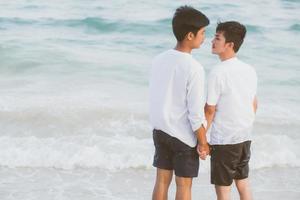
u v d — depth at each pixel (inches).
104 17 629.0
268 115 326.0
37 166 245.9
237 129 159.6
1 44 507.5
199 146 152.4
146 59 480.1
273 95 378.0
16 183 227.1
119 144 267.3
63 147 259.0
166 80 152.0
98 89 375.9
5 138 267.7
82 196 216.2
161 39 564.7
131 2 693.9
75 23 610.9
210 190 226.7
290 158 258.5
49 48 500.1
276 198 219.1
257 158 256.7
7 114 308.5
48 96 351.9
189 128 153.5
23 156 250.1
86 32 585.6
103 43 540.1
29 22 609.0
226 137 160.1
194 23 149.4
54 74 420.5
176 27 151.2
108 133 286.8
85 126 295.4
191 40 151.6
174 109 152.6
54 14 642.2
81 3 688.4
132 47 528.4
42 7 671.1
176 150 155.0
